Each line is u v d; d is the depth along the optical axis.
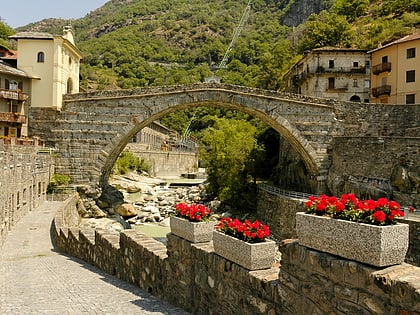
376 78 56.50
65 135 42.53
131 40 195.50
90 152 42.62
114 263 14.23
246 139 53.66
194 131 143.00
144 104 43.28
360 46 73.00
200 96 43.81
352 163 40.53
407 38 52.91
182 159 104.94
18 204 27.14
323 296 5.81
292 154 53.16
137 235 13.25
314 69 58.62
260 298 7.07
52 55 45.69
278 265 7.75
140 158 84.88
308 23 90.06
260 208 47.03
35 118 44.59
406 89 52.41
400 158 35.81
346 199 5.93
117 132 42.84
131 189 62.28
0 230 20.45
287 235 38.06
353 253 5.44
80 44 187.75
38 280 13.48
